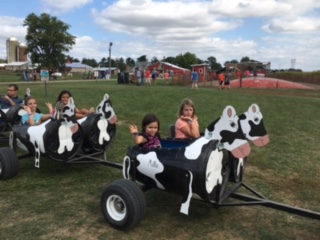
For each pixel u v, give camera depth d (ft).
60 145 16.88
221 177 12.18
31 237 11.69
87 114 20.02
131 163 12.98
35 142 16.74
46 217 13.20
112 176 18.12
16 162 17.24
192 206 14.38
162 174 12.08
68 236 11.81
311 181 18.19
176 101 52.24
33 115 19.17
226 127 11.78
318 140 27.37
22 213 13.52
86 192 15.83
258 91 82.12
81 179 17.58
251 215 13.76
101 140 19.11
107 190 12.32
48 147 16.47
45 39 245.65
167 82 114.32
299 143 26.25
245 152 11.91
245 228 12.69
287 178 18.57
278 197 15.93
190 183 11.38
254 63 142.31
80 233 12.03
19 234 11.89
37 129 16.83
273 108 46.24
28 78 138.00
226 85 87.61
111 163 17.11
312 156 22.76
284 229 12.74
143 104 48.49
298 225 13.08
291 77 143.54
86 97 57.11
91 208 14.07
